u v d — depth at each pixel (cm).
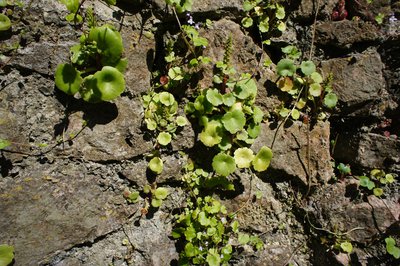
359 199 50
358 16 52
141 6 47
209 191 49
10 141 39
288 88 51
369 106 51
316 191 52
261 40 52
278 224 51
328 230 50
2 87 39
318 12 53
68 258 42
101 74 41
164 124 47
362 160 51
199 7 49
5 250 37
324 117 52
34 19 41
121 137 45
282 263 50
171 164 48
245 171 50
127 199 45
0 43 39
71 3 40
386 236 49
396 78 51
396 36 51
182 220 47
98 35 41
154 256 46
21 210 39
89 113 43
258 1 50
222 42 49
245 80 49
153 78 48
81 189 43
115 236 45
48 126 41
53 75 42
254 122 49
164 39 48
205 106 47
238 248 49
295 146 51
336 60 52
